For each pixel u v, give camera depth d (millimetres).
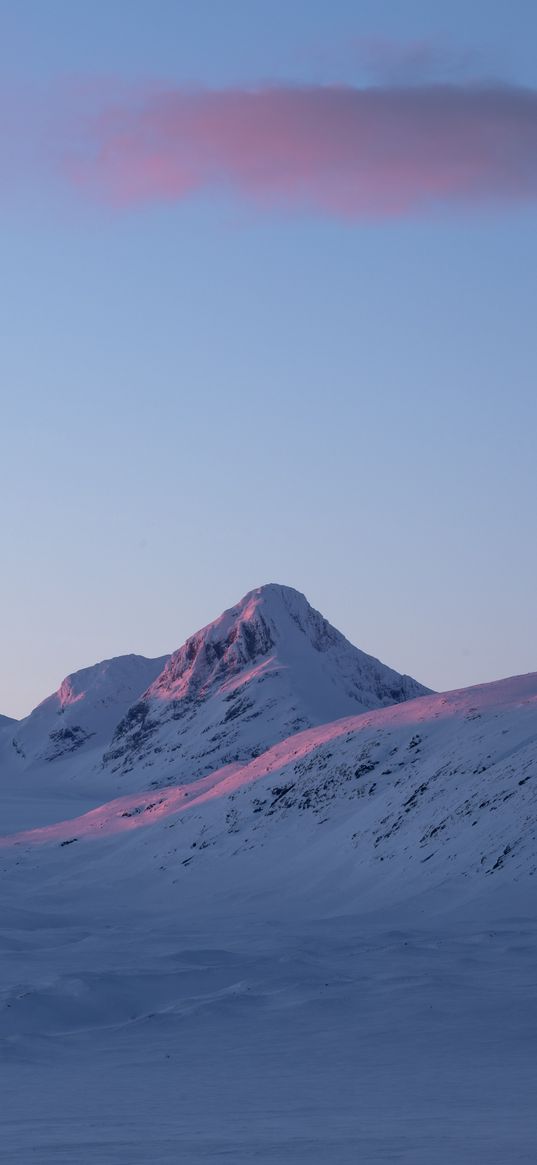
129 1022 40625
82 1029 41156
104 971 50875
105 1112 23703
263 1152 17484
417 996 41469
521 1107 23031
